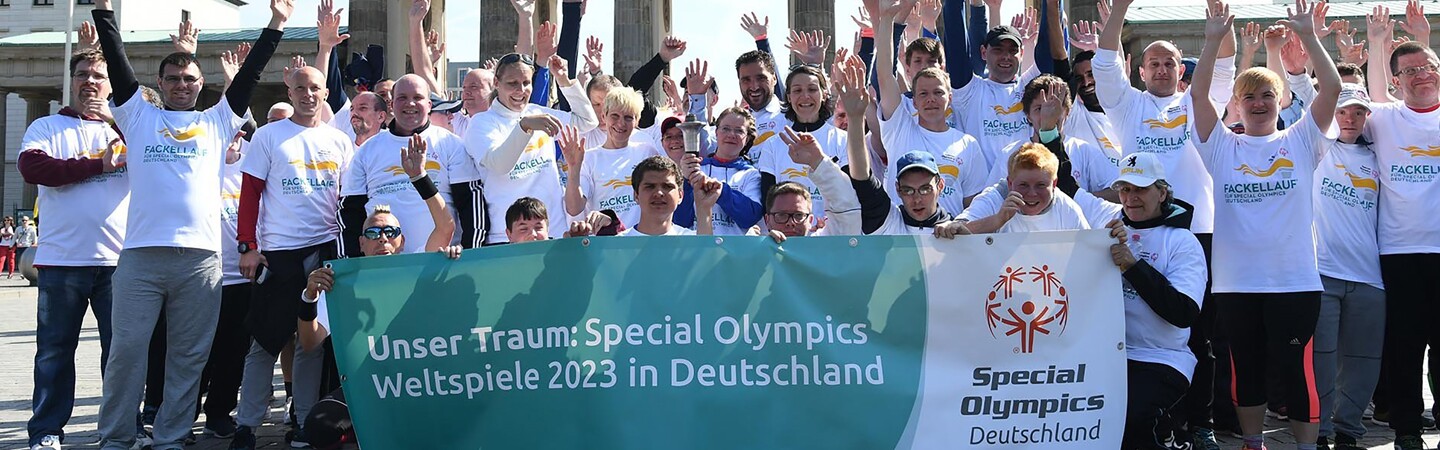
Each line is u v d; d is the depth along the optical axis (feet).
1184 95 39.19
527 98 39.65
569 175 38.75
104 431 35.01
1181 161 38.11
